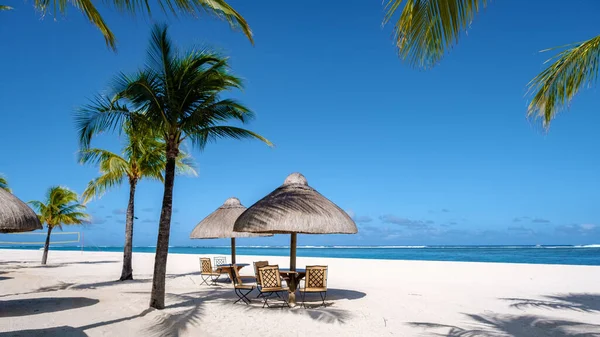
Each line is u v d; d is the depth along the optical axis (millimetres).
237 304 7895
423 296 9625
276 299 8844
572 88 6094
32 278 12758
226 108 7918
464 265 21172
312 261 26109
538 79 6234
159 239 7469
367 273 16625
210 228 11703
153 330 5957
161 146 12453
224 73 7859
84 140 7535
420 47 3654
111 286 11094
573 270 17219
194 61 7633
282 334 5867
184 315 6672
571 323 6664
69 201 20969
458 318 7074
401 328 6273
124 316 6719
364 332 6016
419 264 22203
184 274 15594
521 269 18156
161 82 7539
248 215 7957
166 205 7586
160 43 7402
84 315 6742
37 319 6406
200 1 3973
